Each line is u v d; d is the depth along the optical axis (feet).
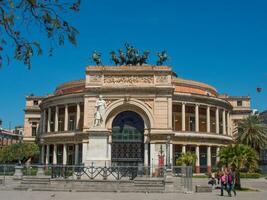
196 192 140.05
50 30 36.37
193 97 310.86
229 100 416.46
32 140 416.26
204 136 305.73
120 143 261.65
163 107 257.96
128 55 283.18
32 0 34.65
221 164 167.12
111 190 136.56
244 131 287.69
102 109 172.14
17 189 140.67
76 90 344.49
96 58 270.05
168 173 140.05
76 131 294.87
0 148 375.25
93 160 161.38
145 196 118.83
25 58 36.55
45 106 337.52
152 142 254.27
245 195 132.36
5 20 34.09
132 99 259.60
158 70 261.85
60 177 151.74
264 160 447.42
